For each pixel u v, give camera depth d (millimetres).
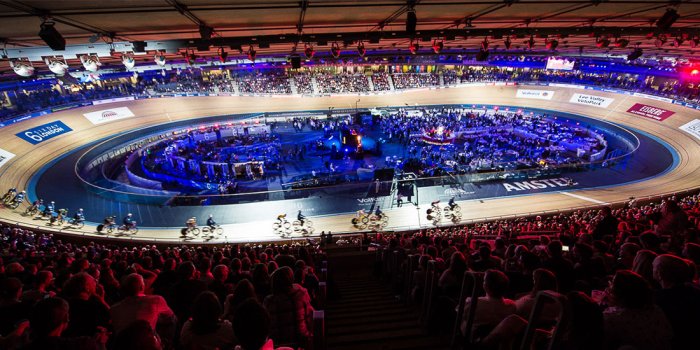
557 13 17172
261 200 33719
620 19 18906
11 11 11406
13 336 4289
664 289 3764
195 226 27484
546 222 22875
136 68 39375
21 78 35594
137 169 44969
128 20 14086
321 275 9375
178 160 42781
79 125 47031
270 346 3273
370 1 13734
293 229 28203
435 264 6223
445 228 26438
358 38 19203
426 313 6824
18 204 28969
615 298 3412
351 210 31609
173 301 5188
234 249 12883
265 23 16688
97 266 9758
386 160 45906
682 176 35531
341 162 46969
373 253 17938
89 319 4188
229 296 5453
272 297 4938
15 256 12664
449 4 14570
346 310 8539
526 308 4461
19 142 38781
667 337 3234
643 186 33688
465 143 49219
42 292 5887
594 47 38844
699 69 48469
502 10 16234
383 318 7270
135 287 4734
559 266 5230
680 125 46719
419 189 35125
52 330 3178
